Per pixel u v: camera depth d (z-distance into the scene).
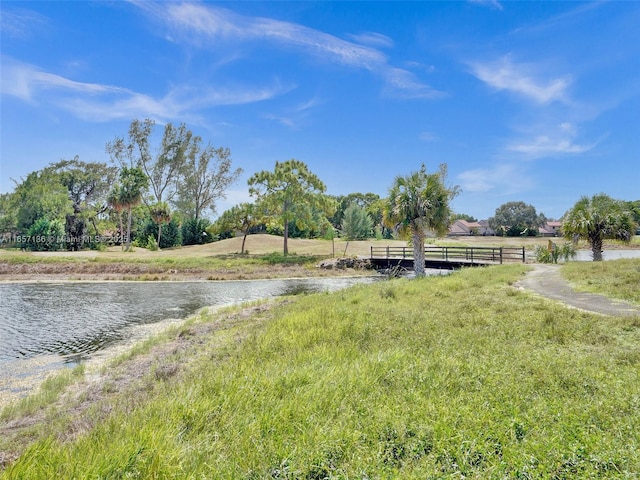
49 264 33.81
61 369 9.17
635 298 11.29
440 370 5.62
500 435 3.57
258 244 55.78
